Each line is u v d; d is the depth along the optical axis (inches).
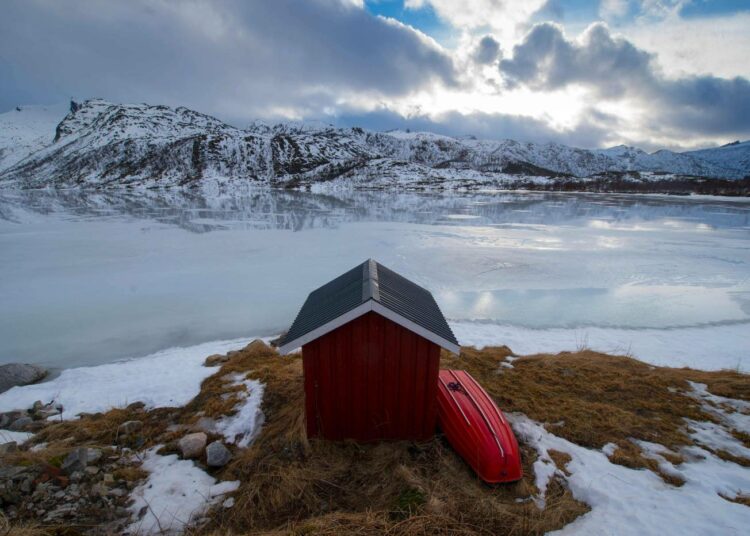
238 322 471.5
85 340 422.6
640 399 287.6
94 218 1285.7
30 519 158.6
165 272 668.7
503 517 163.2
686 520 162.7
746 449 226.1
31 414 275.6
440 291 581.6
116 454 218.7
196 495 184.5
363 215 1456.7
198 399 287.4
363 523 157.3
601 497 178.4
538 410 264.1
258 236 987.9
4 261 724.7
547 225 1241.4
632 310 517.7
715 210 1817.2
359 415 210.5
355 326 195.6
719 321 486.9
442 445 213.8
